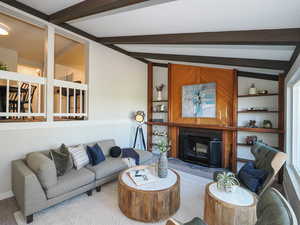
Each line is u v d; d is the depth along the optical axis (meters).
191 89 4.55
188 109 4.60
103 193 2.64
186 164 4.22
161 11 2.13
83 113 3.66
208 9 1.86
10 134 2.54
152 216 1.96
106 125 4.11
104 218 2.03
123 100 4.58
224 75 4.02
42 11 2.82
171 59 4.00
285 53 2.49
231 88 3.92
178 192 2.21
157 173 2.48
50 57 3.01
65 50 5.27
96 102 3.86
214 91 4.16
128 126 4.74
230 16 1.92
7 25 3.62
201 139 4.25
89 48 3.67
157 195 1.96
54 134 3.07
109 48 4.15
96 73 3.84
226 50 2.87
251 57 2.99
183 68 4.71
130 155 3.50
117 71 4.39
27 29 3.83
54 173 2.12
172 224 0.93
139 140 5.07
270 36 2.04
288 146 2.83
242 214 1.58
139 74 5.10
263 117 3.64
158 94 5.25
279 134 3.23
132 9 2.15
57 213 2.11
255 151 2.66
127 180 2.25
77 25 3.24
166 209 2.02
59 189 2.13
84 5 2.37
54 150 2.59
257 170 2.28
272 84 3.54
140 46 3.92
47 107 2.97
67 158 2.47
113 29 3.20
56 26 3.07
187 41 2.65
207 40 2.46
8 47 4.82
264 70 3.33
